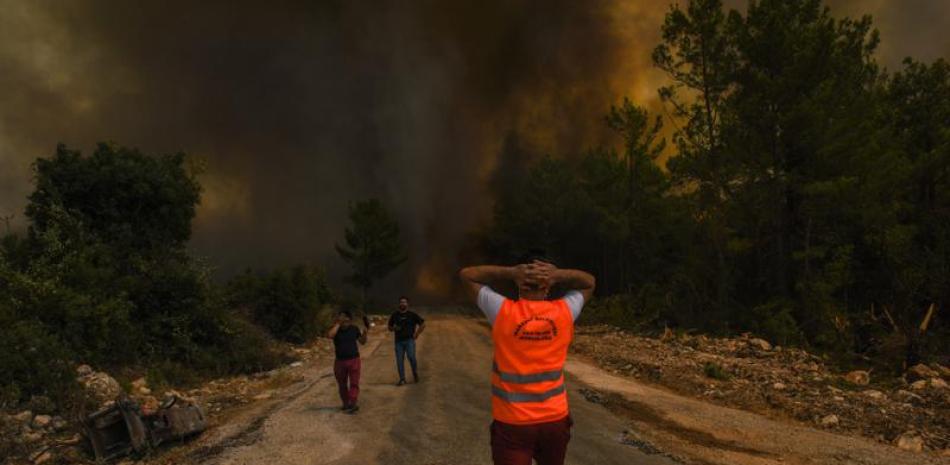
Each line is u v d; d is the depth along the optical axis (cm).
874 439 770
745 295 2470
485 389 1094
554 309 267
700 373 1265
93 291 1259
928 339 1491
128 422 711
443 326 2992
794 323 1898
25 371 906
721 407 955
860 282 2184
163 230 1605
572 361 1523
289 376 1353
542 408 258
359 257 4897
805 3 2255
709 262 2462
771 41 2233
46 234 1286
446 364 1493
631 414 865
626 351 1702
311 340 2141
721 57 2355
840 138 2117
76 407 879
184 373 1295
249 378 1396
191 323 1458
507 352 262
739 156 2309
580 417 832
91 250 1356
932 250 2073
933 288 1770
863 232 2167
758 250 2466
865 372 1279
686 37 2400
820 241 2300
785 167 2272
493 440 266
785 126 2144
